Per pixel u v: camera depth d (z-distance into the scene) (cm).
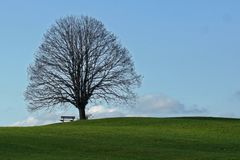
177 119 8488
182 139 6000
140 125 7825
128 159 4800
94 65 9338
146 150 5244
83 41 9350
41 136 5872
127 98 9406
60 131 6419
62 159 4684
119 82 9362
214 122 8000
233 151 5378
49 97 9212
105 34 9450
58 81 9238
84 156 4878
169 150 5281
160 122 8119
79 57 9281
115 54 9375
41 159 4662
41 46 9331
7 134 5956
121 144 5538
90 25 9431
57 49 9319
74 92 9281
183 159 4850
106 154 5025
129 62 9438
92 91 9331
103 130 6638
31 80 9262
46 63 9238
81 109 9350
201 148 5494
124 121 8369
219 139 6106
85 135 6078
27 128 6794
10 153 4897
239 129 7156
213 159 4844
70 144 5438
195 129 7144
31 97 9256
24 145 5281
